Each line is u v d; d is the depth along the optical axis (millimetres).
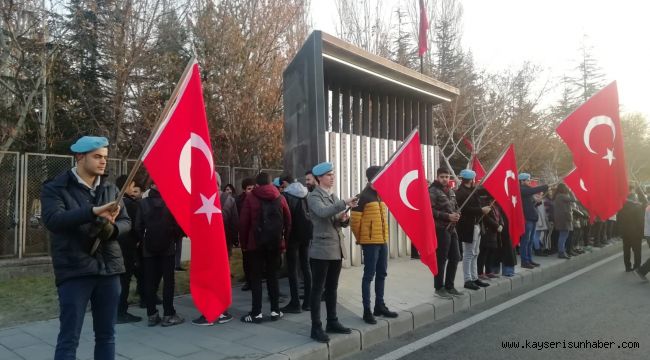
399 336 5527
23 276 8547
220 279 3721
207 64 13586
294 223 6113
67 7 12203
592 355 4746
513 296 7539
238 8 14125
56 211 3104
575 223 11406
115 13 11953
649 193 14250
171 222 5379
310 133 7559
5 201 8727
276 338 4910
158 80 13203
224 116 13562
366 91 10344
